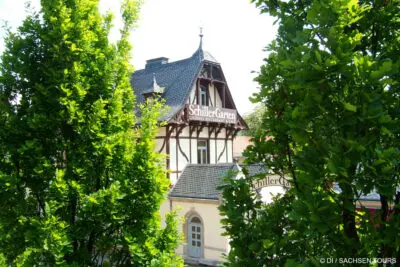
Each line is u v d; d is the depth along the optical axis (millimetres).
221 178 3061
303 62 2160
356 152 2029
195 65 19938
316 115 2277
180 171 18156
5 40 5020
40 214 5117
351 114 2096
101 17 5520
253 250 2549
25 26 5027
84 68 5031
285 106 2848
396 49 2521
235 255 2666
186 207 15125
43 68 4973
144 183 5242
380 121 2018
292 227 2689
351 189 2166
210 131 20062
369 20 2555
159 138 17844
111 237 5238
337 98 2188
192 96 19094
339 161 2027
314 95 2213
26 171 4836
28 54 5027
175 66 21484
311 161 2273
